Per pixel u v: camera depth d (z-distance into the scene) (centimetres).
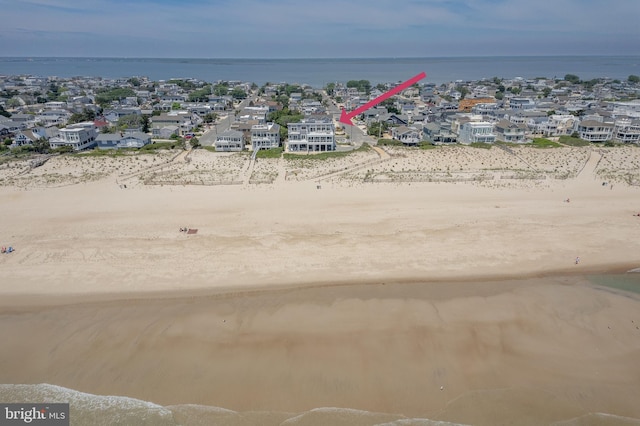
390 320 3969
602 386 3256
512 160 8631
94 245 5216
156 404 3128
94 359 3528
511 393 3203
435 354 3572
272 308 4147
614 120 11200
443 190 7006
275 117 13600
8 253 5012
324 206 6353
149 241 5319
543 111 13450
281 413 3055
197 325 3912
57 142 9694
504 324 3919
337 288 4456
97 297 4297
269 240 5356
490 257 5009
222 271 4722
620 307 4150
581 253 5097
